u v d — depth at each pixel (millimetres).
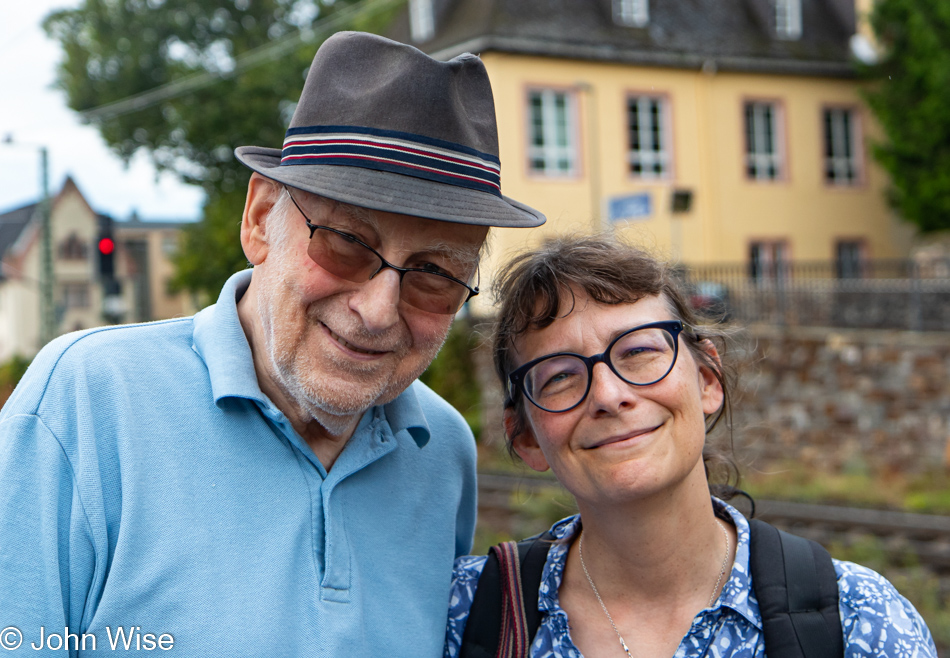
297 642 1841
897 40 20047
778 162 22953
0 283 54219
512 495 9914
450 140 1843
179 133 25312
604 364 1855
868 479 11633
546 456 1979
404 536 2160
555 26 20344
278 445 1976
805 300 13953
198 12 26000
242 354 1986
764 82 22703
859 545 7781
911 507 10109
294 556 1900
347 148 1809
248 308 2098
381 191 1786
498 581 2102
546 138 19969
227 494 1884
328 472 2051
